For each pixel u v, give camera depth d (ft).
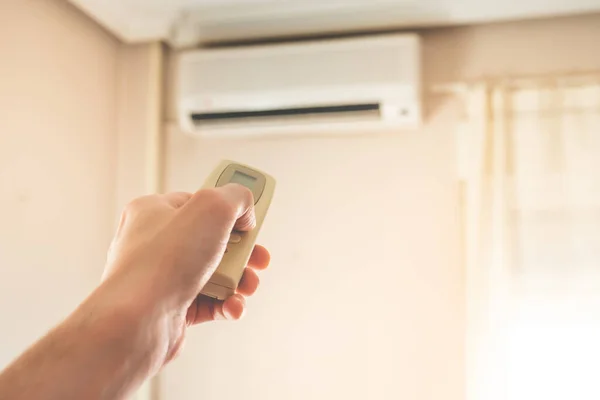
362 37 6.13
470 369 5.39
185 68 6.06
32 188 5.16
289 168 6.33
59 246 5.51
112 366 1.53
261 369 6.14
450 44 6.09
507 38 5.98
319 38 6.34
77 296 5.77
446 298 5.79
